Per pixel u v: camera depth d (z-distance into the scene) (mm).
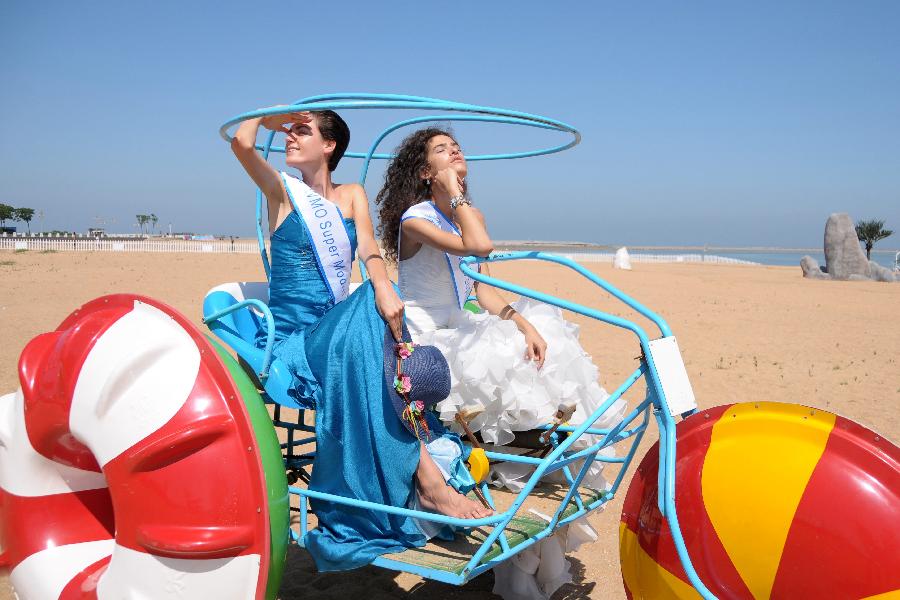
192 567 2307
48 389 2568
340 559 2758
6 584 3582
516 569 3412
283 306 3375
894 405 7543
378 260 3203
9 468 2713
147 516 2318
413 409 2832
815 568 2244
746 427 2445
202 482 2295
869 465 2264
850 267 29344
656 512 2543
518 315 3525
